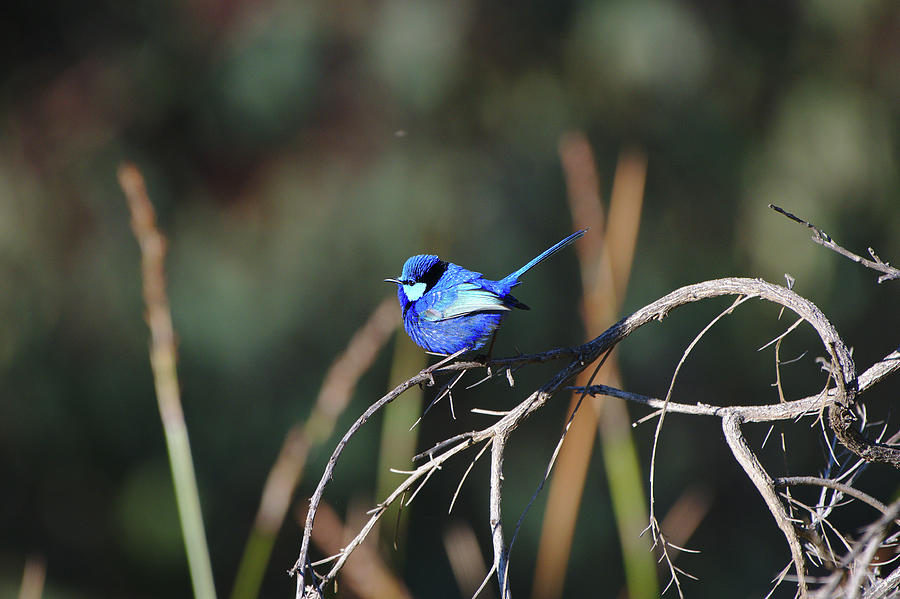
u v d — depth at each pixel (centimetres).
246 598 563
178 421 508
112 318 1437
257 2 1496
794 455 1625
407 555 1537
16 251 1405
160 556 1538
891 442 444
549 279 1515
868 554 340
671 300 479
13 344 1405
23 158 1440
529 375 1529
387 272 1461
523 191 1517
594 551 1551
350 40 1497
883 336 1594
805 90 1557
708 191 1548
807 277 1512
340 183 1491
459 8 1484
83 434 1460
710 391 1612
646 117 1521
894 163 1557
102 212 1443
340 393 569
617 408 582
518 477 1559
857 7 1530
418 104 1495
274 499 568
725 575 1625
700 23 1511
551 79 1520
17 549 1508
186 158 1488
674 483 1619
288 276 1460
